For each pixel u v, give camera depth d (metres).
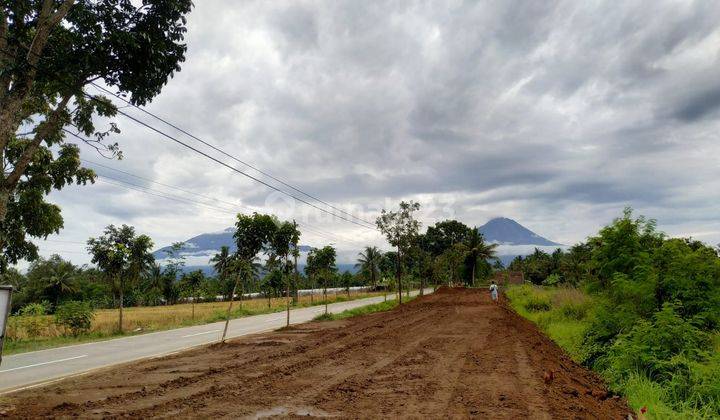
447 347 13.33
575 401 7.17
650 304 10.69
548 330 18.19
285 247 23.67
